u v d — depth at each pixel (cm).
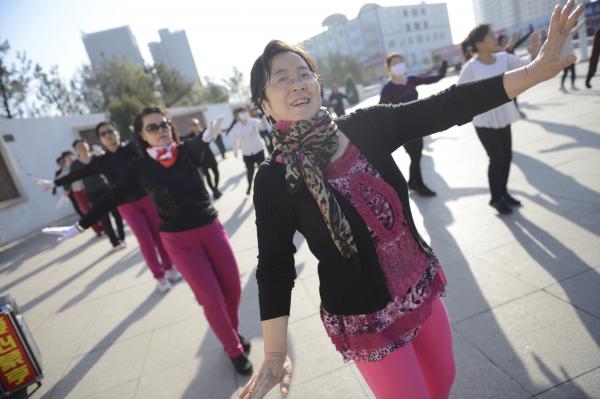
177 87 3506
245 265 440
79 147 677
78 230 275
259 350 282
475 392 197
